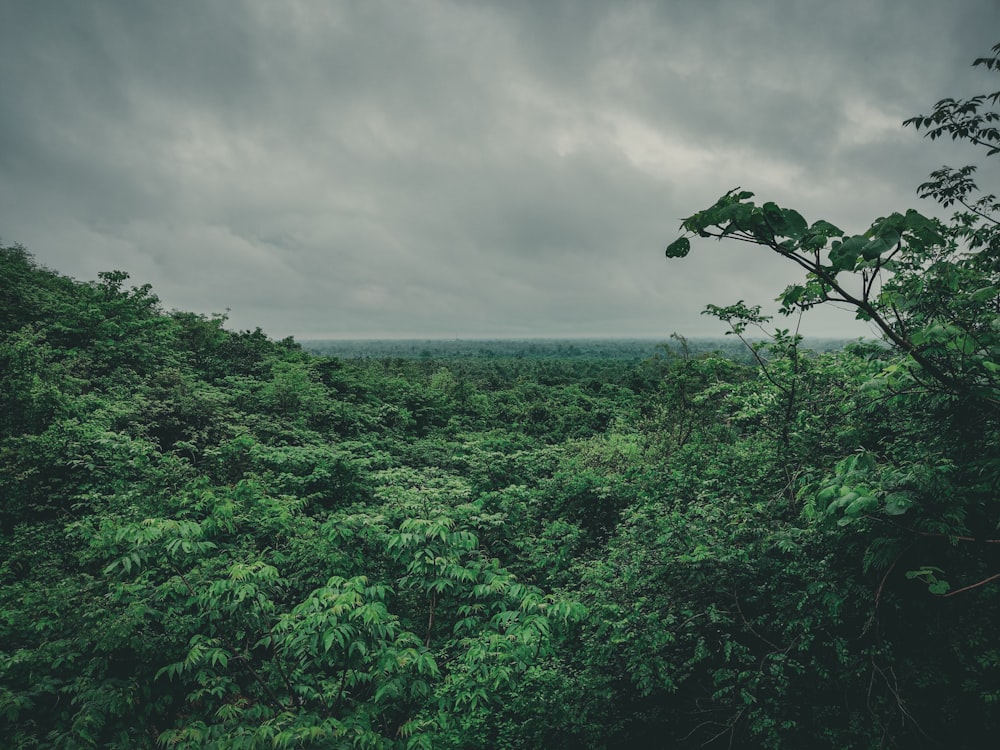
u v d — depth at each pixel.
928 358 2.74
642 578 4.08
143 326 13.83
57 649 3.90
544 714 3.63
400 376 30.84
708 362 7.68
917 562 3.20
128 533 4.13
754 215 2.23
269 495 7.36
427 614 5.49
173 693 4.29
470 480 9.19
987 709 2.96
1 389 7.77
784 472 5.37
